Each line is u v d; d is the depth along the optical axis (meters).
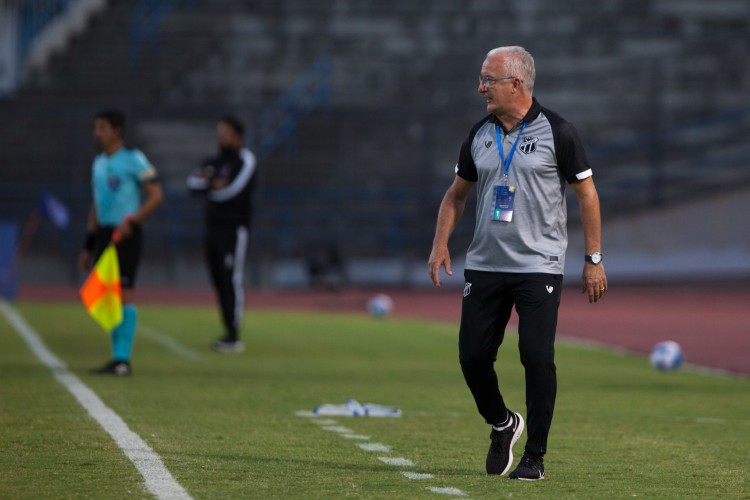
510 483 13.08
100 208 24.23
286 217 65.25
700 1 76.44
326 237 64.94
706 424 19.31
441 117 65.50
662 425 19.08
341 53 73.81
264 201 65.56
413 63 73.19
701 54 72.62
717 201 66.31
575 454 15.72
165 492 11.94
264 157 67.12
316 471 13.60
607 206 66.31
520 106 13.45
